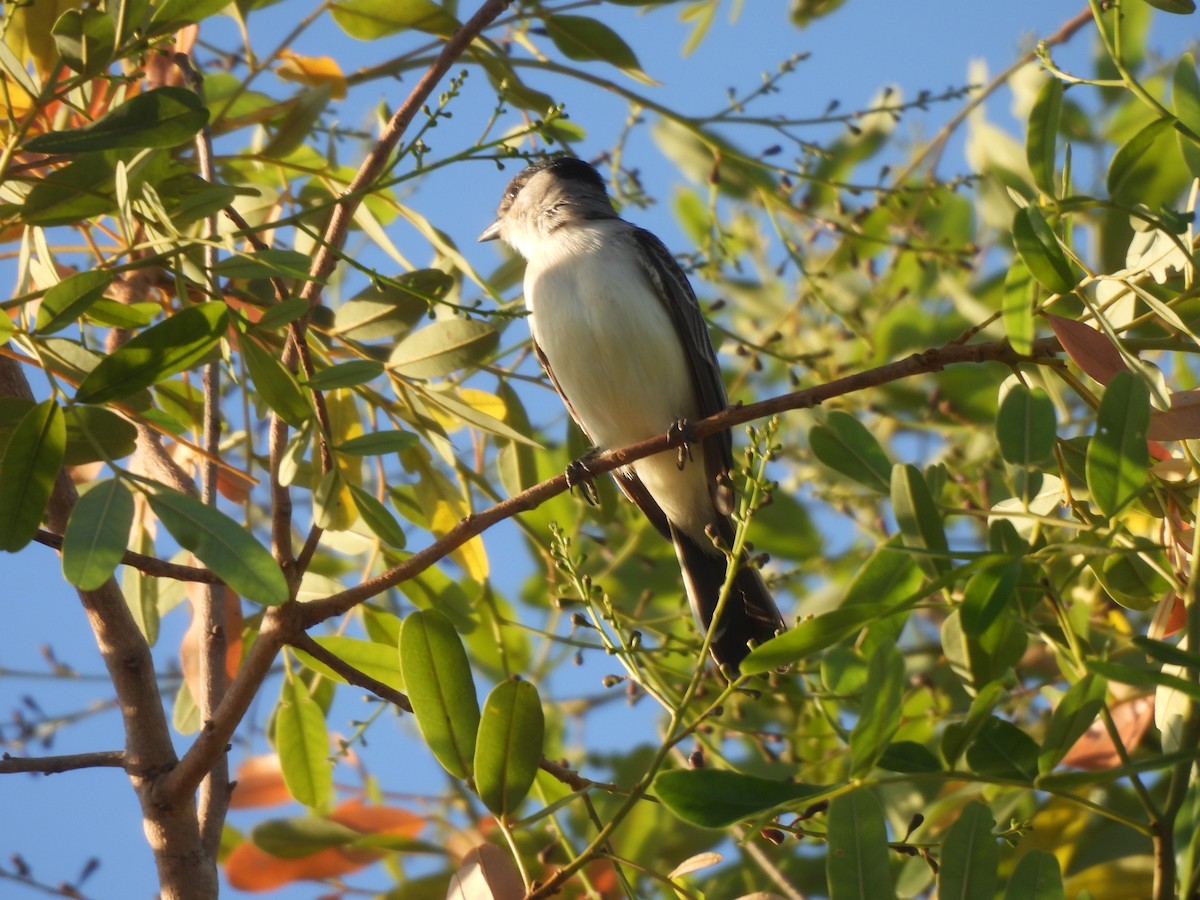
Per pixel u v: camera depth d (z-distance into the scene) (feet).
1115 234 32.12
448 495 28.91
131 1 20.44
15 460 18.10
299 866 28.12
